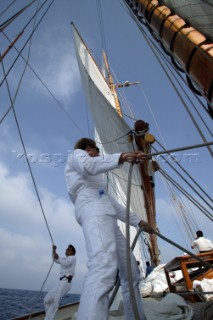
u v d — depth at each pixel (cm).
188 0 241
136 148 579
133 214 300
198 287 492
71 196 278
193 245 695
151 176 627
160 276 734
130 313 263
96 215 246
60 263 632
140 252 1346
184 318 307
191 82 263
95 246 231
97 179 274
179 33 256
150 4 329
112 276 223
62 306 654
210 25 220
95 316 203
